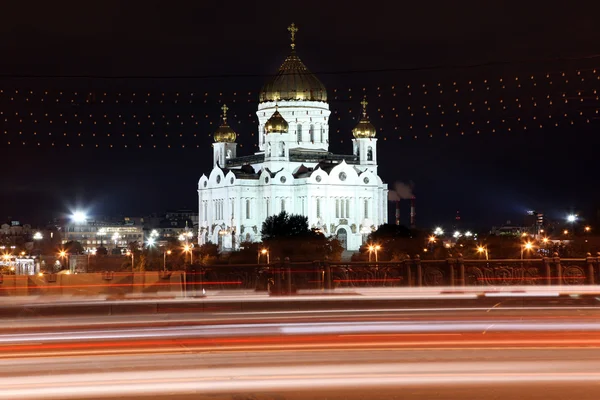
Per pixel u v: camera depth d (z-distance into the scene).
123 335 63.19
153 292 100.94
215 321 69.81
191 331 64.56
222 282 90.06
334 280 89.31
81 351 57.22
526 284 88.62
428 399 45.09
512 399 45.03
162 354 56.12
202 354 55.72
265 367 51.69
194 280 90.44
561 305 80.44
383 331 63.16
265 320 70.00
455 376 49.19
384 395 45.78
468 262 89.38
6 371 51.47
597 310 76.31
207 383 48.09
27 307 77.25
